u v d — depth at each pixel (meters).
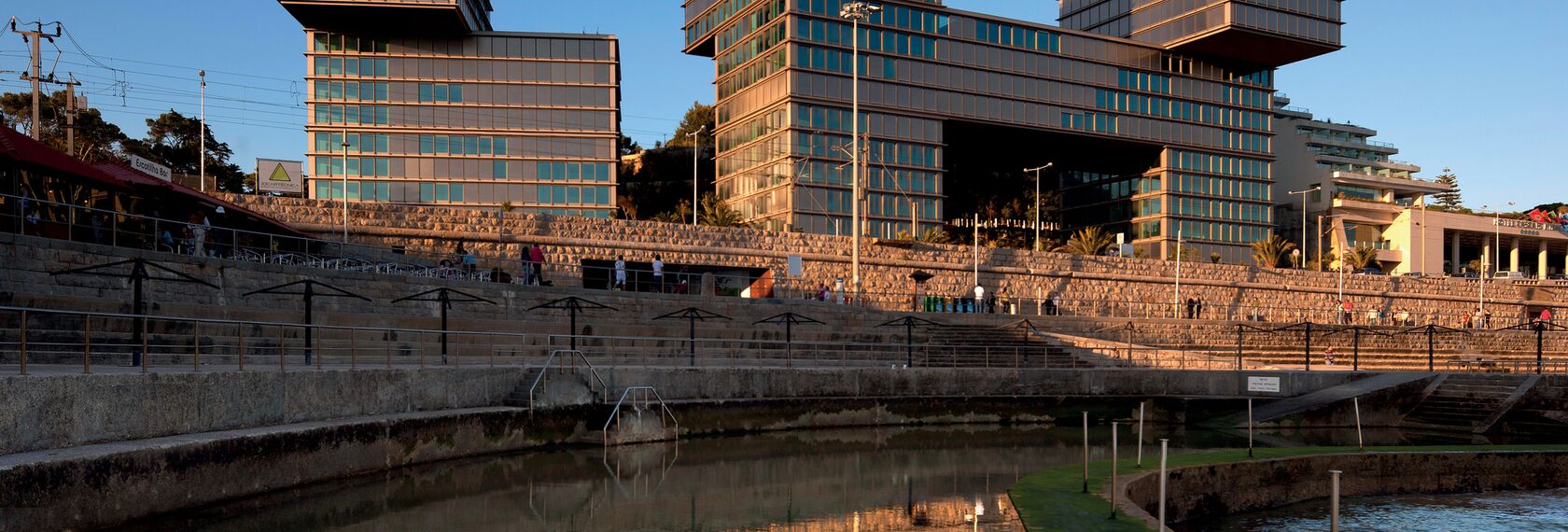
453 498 19.81
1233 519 19.30
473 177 72.56
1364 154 146.12
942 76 82.50
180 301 26.95
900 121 80.69
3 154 24.61
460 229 45.56
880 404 35.50
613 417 28.59
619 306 38.38
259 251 34.25
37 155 26.38
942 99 82.31
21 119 73.38
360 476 20.55
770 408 33.12
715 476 24.03
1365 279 71.81
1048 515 15.48
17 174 26.28
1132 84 91.31
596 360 32.44
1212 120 95.19
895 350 41.69
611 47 75.00
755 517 19.16
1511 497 21.41
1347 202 110.88
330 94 71.38
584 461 25.62
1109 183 98.88
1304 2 91.38
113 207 32.09
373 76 71.94
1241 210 96.06
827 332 41.38
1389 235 113.62
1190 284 65.31
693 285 47.88
